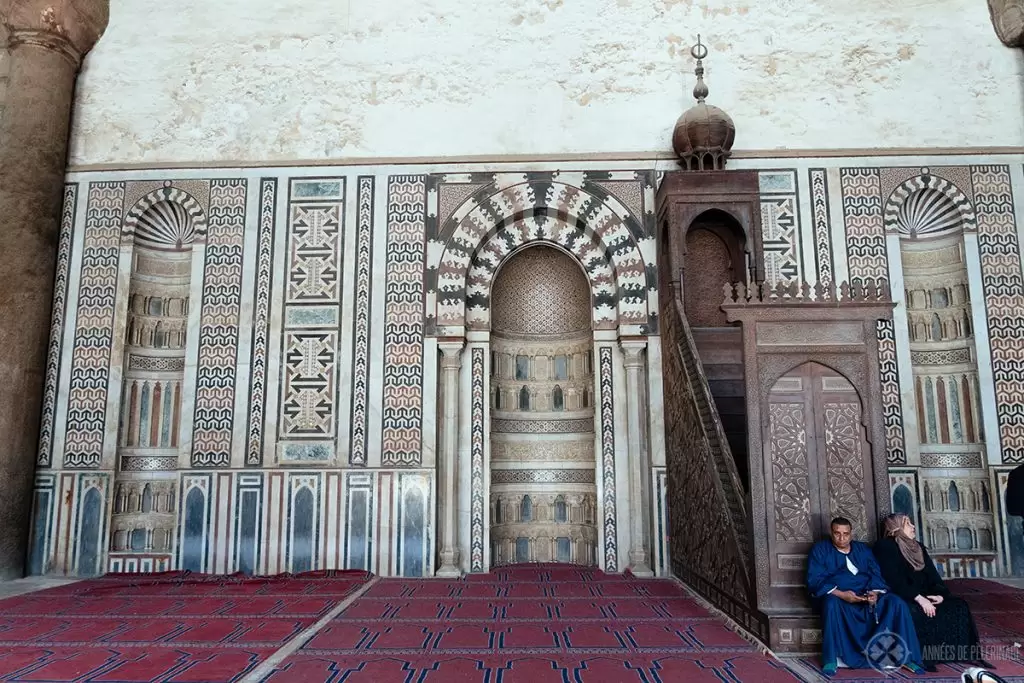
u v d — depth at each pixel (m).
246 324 6.91
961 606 3.84
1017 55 7.22
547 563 7.16
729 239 6.85
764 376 4.23
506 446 7.41
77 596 5.53
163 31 7.48
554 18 7.45
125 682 3.39
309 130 7.27
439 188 7.13
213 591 5.70
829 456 4.16
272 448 6.69
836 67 7.26
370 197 7.14
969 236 6.92
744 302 4.29
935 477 6.77
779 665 3.71
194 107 7.32
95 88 7.37
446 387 6.83
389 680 3.45
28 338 6.61
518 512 7.32
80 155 7.25
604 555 6.61
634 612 4.93
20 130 6.79
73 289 7.00
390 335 6.87
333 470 6.64
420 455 6.64
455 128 7.25
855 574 3.83
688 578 5.70
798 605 4.01
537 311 7.67
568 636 4.27
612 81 7.31
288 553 6.52
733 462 4.65
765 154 7.10
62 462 6.71
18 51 6.97
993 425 6.60
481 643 4.11
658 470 6.52
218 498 6.61
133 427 7.04
